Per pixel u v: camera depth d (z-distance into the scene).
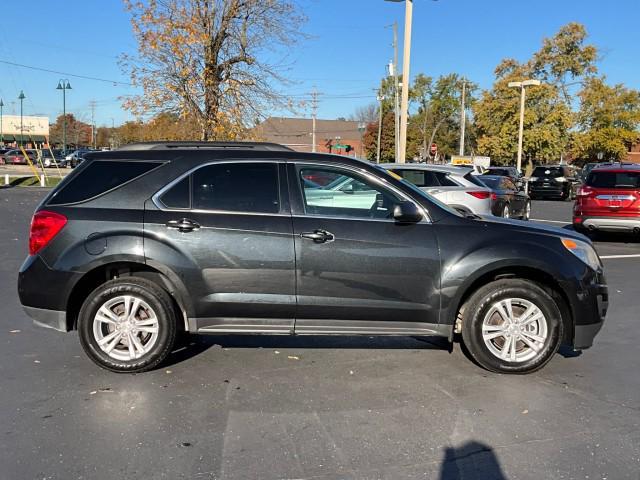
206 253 4.64
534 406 4.22
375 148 79.06
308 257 4.66
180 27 20.03
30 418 3.94
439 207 4.89
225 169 4.84
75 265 4.64
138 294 4.70
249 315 4.71
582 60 48.00
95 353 4.74
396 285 4.70
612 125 57.56
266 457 3.45
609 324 6.47
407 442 3.65
